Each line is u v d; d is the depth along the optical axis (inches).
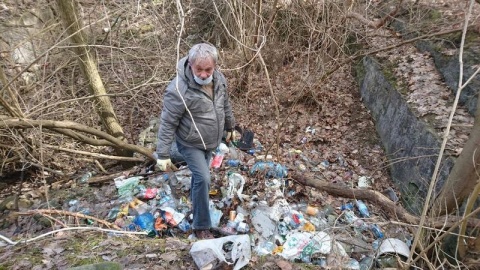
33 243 120.1
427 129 168.6
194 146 120.6
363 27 267.6
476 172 101.7
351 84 269.9
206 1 269.7
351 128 229.3
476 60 187.6
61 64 213.0
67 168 198.8
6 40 231.9
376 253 121.9
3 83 164.7
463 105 181.5
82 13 237.1
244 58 232.8
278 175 165.2
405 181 177.5
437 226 110.0
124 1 217.6
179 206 147.9
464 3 247.1
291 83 247.6
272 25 242.4
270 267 107.0
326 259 119.8
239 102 243.3
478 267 108.4
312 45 247.0
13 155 192.2
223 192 152.9
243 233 133.0
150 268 103.7
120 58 231.5
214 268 103.1
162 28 234.1
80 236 125.7
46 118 192.5
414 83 208.2
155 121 227.5
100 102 189.9
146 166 189.6
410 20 244.4
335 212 152.2
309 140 216.2
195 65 105.3
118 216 147.6
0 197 177.9
